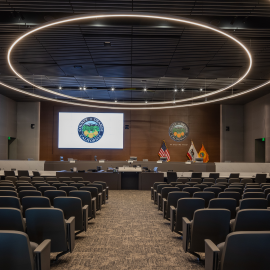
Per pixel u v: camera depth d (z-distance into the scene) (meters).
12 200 3.32
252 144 15.16
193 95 13.89
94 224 4.77
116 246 3.54
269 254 1.76
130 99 15.07
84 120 16.19
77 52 7.47
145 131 16.38
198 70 8.88
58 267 2.85
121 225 4.70
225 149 16.30
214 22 5.84
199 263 2.98
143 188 10.30
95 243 3.66
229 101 15.52
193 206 3.51
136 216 5.46
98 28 6.09
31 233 2.66
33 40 6.72
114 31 6.23
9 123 15.20
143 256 3.18
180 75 9.49
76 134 16.14
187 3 5.23
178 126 16.42
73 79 10.93
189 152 16.14
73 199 3.47
